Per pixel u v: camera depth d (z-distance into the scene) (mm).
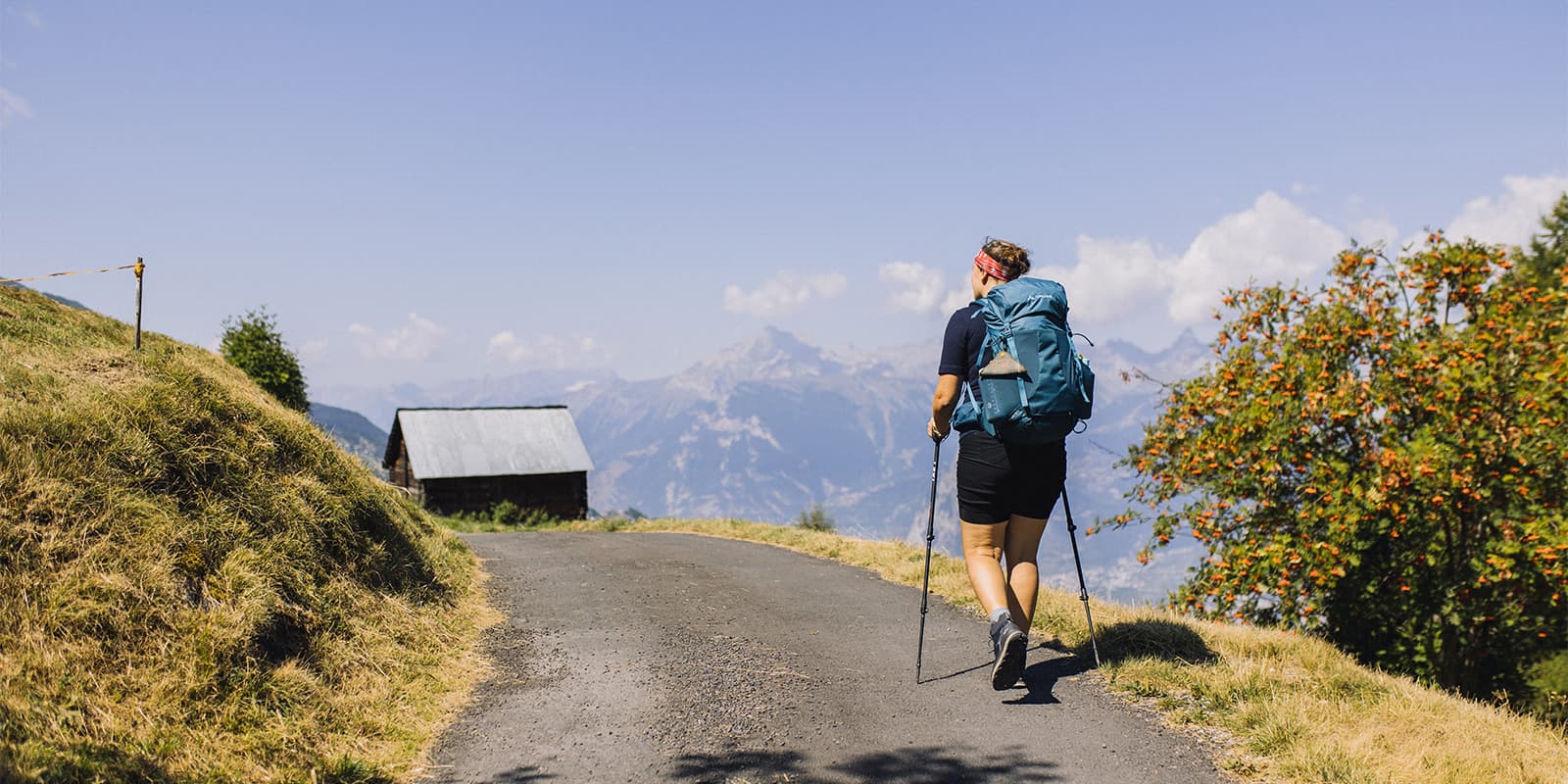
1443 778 3393
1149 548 10820
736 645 5926
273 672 4434
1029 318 4098
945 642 5746
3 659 3678
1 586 4004
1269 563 9117
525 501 39406
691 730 4238
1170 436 11062
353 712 4422
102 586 4266
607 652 5902
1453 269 9383
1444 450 8297
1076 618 5848
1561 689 8797
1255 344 10594
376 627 5652
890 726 4188
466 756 4051
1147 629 5441
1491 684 9719
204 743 3758
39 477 4672
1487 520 8711
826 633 6184
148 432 5605
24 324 7664
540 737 4254
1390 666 9070
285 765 3787
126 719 3705
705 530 15789
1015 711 4324
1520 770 3496
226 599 4754
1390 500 8438
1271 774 3561
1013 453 4219
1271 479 9406
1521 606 8742
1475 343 8773
